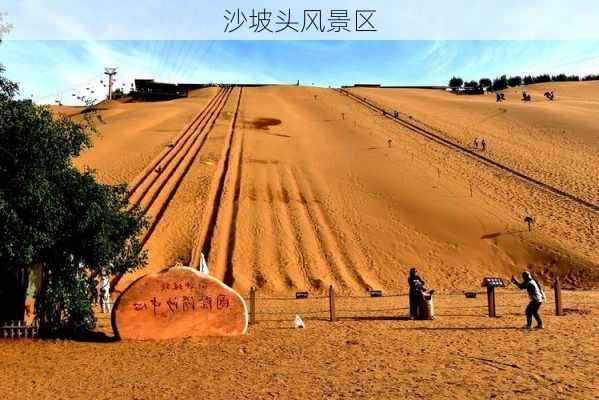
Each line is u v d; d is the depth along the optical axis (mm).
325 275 29031
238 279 27516
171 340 14133
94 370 11070
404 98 85750
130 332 14219
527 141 56000
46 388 9750
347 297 25156
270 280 27719
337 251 32281
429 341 13508
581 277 28516
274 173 44000
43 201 13477
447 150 52812
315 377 10094
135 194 38375
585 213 36344
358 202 39312
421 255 32219
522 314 18484
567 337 13578
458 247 33062
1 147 13078
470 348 12438
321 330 15656
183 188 39562
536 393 8578
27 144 13422
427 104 79562
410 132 60219
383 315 18953
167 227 33469
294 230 34469
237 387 9555
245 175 42719
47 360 11969
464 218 36125
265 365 11234
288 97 85062
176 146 50906
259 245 31844
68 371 11000
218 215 35094
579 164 47438
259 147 51031
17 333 14289
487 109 72000
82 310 14938
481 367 10484
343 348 12844
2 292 14719
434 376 9875
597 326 15281
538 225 34812
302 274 29047
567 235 33156
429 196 39750
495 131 60625
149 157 47219
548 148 53000
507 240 33188
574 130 58250
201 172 43031
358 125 62969
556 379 9398
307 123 64812
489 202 39000
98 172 42812
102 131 56094
